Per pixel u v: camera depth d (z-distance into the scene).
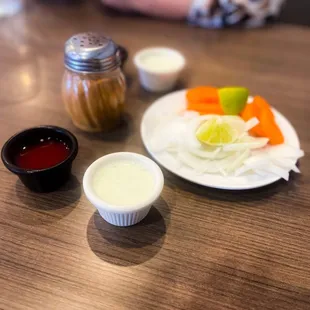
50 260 0.28
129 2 0.66
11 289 0.26
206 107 0.40
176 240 0.30
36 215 0.32
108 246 0.29
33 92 0.47
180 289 0.27
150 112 0.42
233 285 0.27
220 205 0.33
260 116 0.39
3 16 0.65
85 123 0.40
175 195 0.34
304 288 0.27
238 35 0.63
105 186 0.30
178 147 0.36
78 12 0.68
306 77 0.52
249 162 0.35
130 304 0.26
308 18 0.71
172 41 0.60
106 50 0.36
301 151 0.37
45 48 0.57
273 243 0.30
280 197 0.34
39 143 0.35
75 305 0.26
